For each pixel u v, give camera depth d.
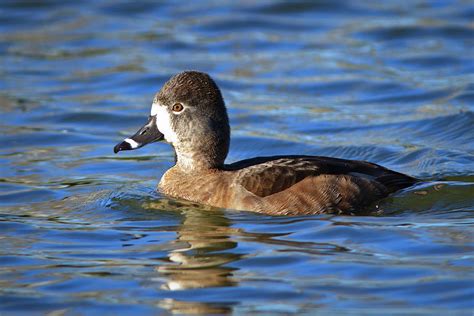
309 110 18.42
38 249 11.38
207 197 12.65
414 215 12.06
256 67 21.03
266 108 18.52
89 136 17.14
